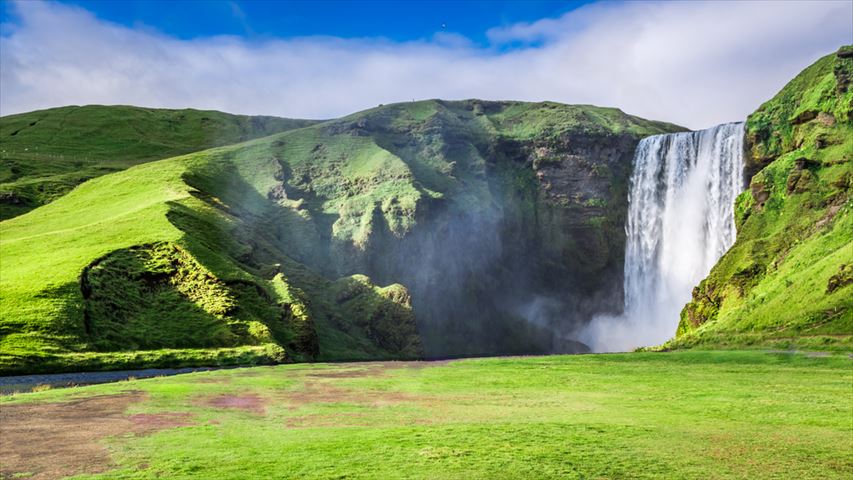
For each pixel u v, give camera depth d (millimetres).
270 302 111125
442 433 28047
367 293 139750
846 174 115125
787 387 45750
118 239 110812
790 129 141250
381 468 21578
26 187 168875
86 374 72312
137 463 22297
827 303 79688
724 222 155625
